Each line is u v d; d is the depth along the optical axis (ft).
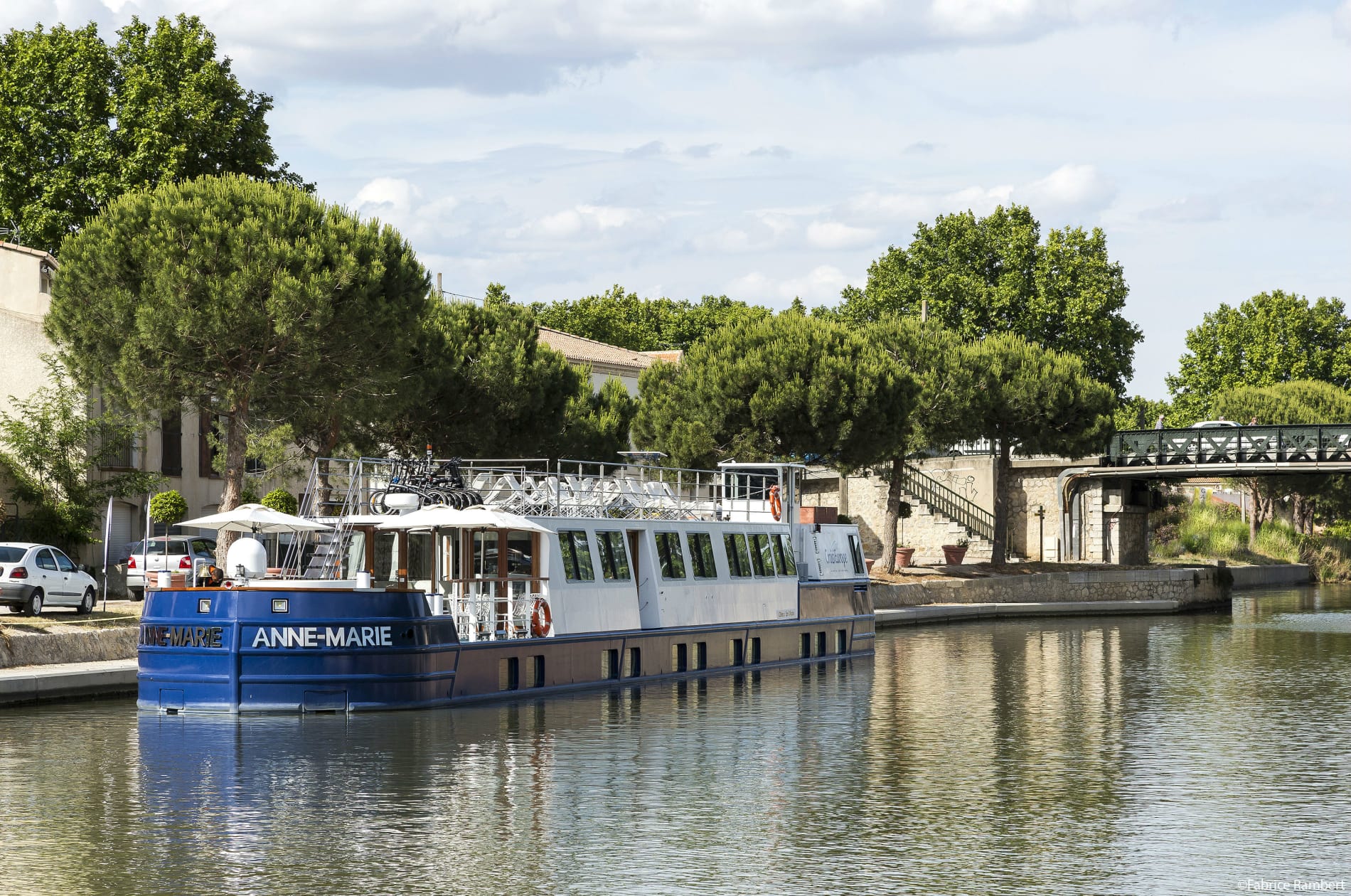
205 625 101.96
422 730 97.81
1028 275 339.16
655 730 101.55
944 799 79.10
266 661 101.19
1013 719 109.29
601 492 130.21
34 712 103.60
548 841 68.74
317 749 90.68
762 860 65.57
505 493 122.93
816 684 130.82
